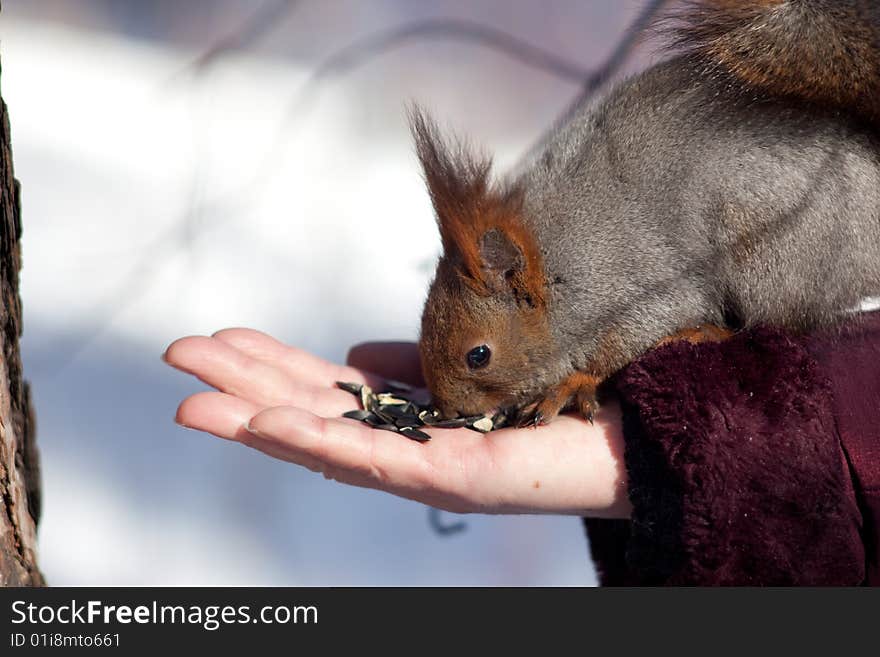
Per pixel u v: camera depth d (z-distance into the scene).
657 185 1.32
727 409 1.24
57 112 1.77
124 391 1.55
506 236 1.32
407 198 1.72
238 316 1.60
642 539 1.24
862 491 1.23
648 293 1.32
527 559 1.50
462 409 1.32
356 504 1.52
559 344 1.33
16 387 1.24
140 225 1.64
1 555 1.23
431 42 2.00
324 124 1.87
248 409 1.24
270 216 1.69
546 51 1.98
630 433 1.25
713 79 1.32
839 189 1.31
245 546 1.49
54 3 2.04
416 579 1.49
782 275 1.31
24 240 1.62
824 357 1.26
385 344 1.37
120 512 1.49
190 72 1.87
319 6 2.04
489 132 1.88
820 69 1.31
